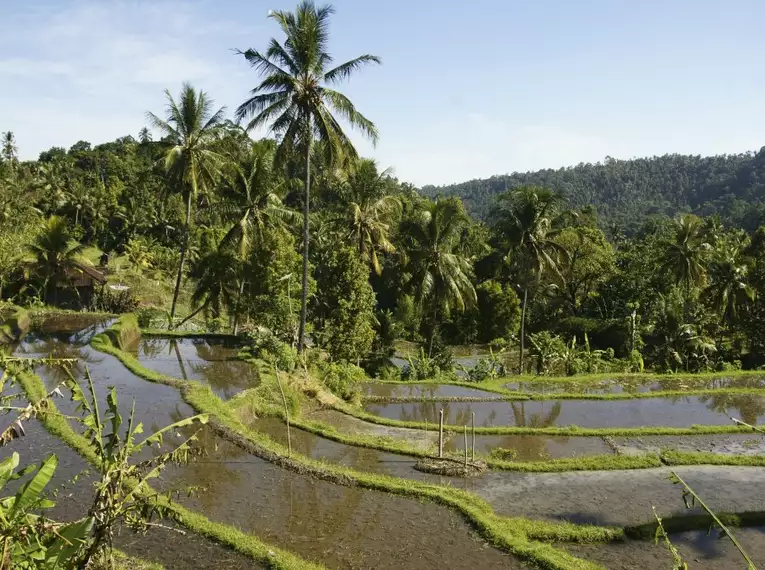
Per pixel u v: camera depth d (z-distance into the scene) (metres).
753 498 12.80
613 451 16.56
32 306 37.72
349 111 24.00
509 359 40.59
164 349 29.16
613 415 21.03
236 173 34.72
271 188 33.75
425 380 27.58
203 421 7.89
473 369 31.39
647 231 82.00
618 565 10.02
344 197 34.94
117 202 68.94
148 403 17.83
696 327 38.59
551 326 48.12
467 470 14.26
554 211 34.94
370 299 29.06
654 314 41.88
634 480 13.97
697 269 42.31
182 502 11.66
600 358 35.69
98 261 58.62
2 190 36.84
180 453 7.62
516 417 20.80
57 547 6.02
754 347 39.59
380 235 34.00
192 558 9.39
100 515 6.62
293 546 10.17
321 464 13.79
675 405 22.50
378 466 14.82
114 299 43.59
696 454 15.59
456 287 34.22
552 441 17.58
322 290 31.22
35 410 6.51
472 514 11.37
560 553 10.09
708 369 35.56
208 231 42.00
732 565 10.01
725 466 15.02
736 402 22.98
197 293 36.62
